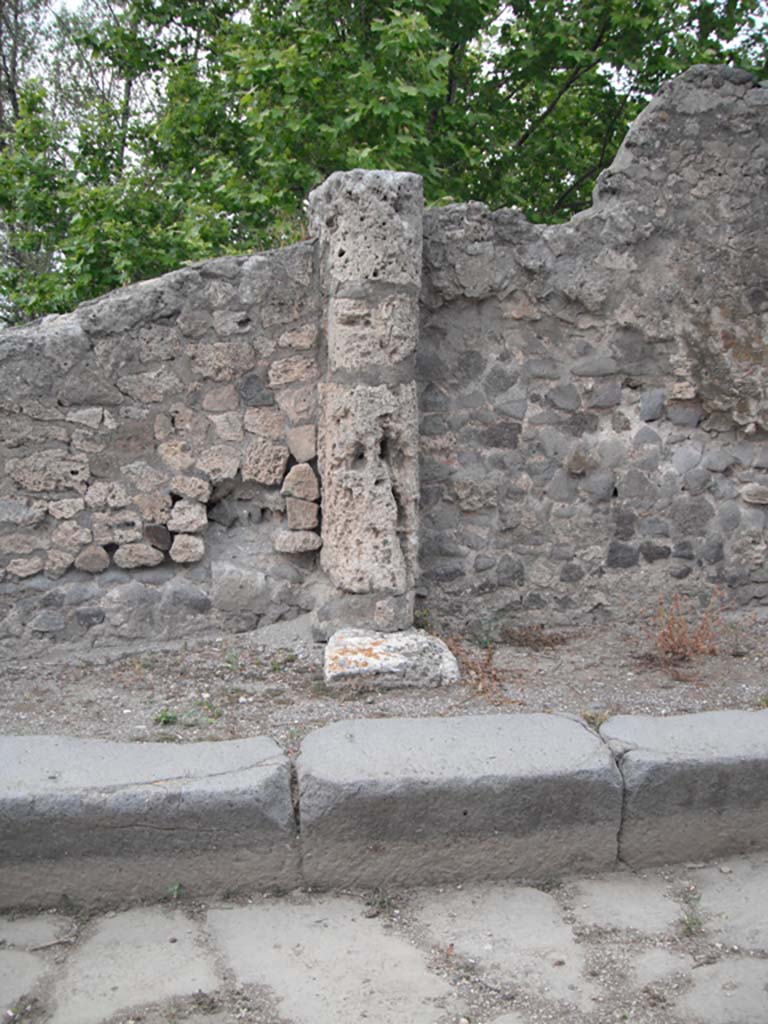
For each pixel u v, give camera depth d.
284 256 4.73
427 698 4.15
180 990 2.78
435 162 9.50
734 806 3.45
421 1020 2.66
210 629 4.88
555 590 5.20
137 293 4.66
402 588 4.63
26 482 4.64
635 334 5.14
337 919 3.14
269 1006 2.71
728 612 5.32
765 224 5.16
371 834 3.27
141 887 3.22
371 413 4.51
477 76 11.05
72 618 4.75
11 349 4.57
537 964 2.89
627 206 5.05
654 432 5.22
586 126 11.66
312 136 9.16
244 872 3.26
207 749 3.49
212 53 11.41
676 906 3.20
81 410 4.66
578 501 5.19
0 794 3.13
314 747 3.48
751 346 5.20
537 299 5.04
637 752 3.45
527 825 3.33
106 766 3.35
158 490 4.76
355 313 4.47
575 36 10.03
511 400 5.09
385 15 9.27
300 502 4.85
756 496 5.30
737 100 5.10
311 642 4.73
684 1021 2.64
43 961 2.92
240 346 4.75
